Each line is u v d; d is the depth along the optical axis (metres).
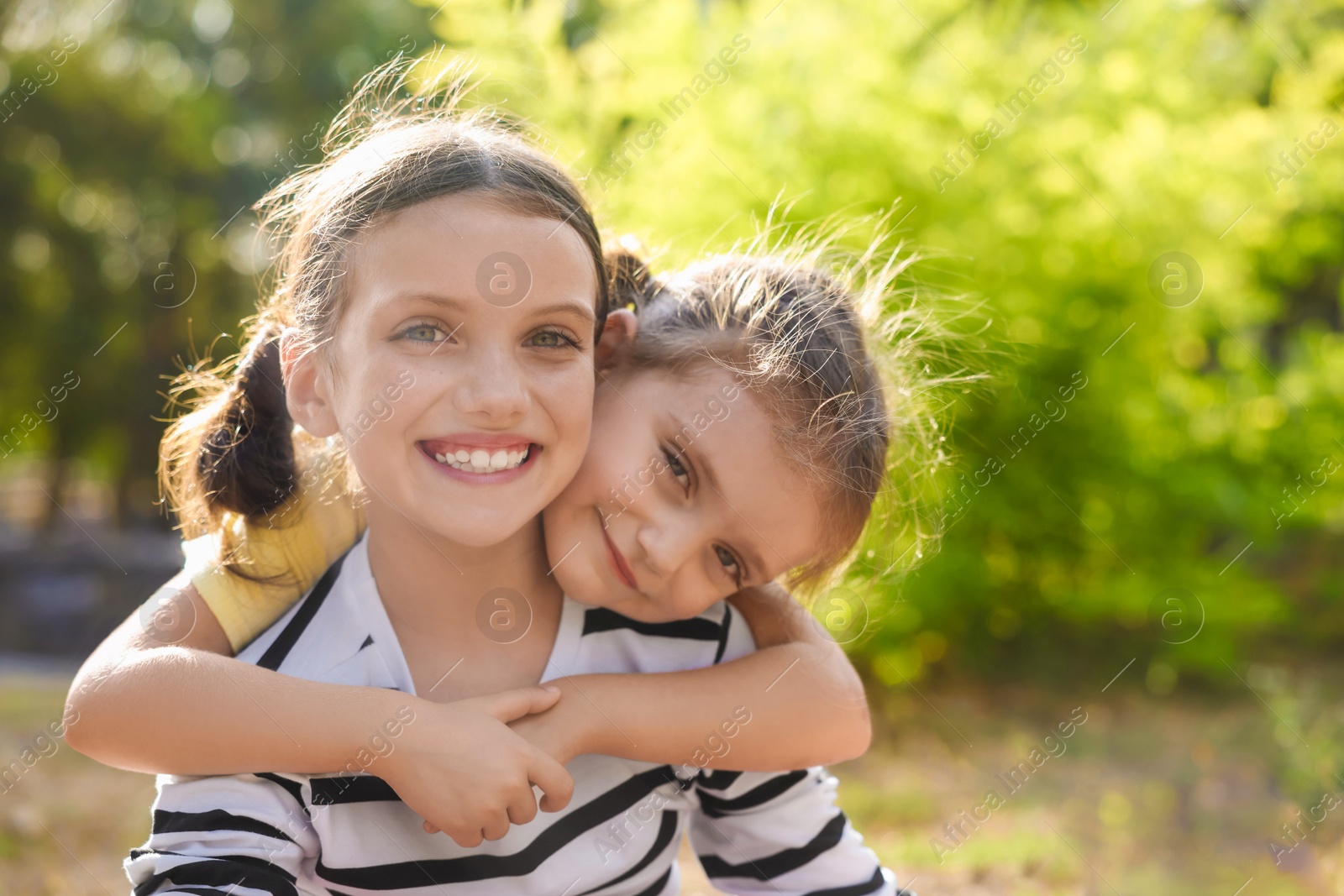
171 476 1.71
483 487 1.31
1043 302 5.03
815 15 4.98
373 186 1.33
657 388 1.47
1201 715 4.88
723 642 1.58
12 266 11.46
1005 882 2.86
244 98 12.09
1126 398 5.28
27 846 2.84
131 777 3.50
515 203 1.32
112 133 11.12
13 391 11.88
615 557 1.45
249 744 1.23
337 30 11.70
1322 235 6.62
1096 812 3.52
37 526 12.59
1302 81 6.14
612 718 1.37
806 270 1.71
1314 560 6.95
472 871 1.35
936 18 5.09
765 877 1.57
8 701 4.44
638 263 1.81
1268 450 6.03
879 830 3.35
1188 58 5.81
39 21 10.61
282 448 1.50
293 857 1.29
